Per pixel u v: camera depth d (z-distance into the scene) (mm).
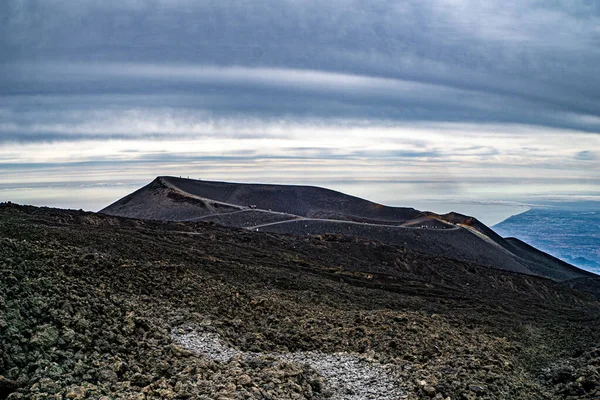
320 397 18141
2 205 59312
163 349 18719
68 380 14172
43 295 18906
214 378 16812
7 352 14469
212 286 30484
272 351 22547
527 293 92062
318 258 70438
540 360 31062
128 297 24266
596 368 26391
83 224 56500
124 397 14180
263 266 51469
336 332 27172
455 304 51062
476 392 20109
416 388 19641
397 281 60062
